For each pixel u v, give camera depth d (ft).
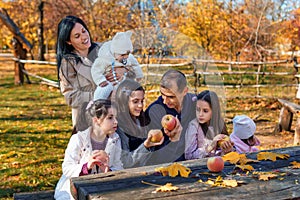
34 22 74.13
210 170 6.97
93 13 50.78
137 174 6.81
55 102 33.63
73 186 6.51
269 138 22.40
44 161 16.69
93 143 8.61
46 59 81.61
